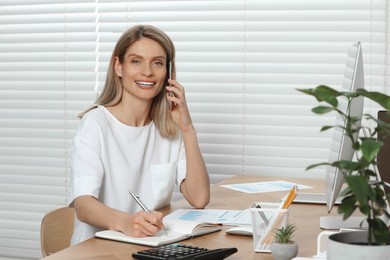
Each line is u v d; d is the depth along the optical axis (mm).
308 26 3227
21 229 3682
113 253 1668
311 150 3258
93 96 3516
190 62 3357
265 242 1677
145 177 2498
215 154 3352
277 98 3271
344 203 1195
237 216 2135
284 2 3242
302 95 3244
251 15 3275
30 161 3627
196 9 3334
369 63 3184
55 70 3559
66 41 3533
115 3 3447
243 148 3320
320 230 1932
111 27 3457
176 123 2516
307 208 2309
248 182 2934
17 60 3615
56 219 2367
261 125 3301
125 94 2475
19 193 3664
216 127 3340
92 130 2363
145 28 2451
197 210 2291
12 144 3646
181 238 1825
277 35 3256
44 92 3588
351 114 1668
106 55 3484
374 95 1188
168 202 2543
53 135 3582
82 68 3523
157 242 1748
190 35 3352
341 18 3195
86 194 2203
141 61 2420
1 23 3631
